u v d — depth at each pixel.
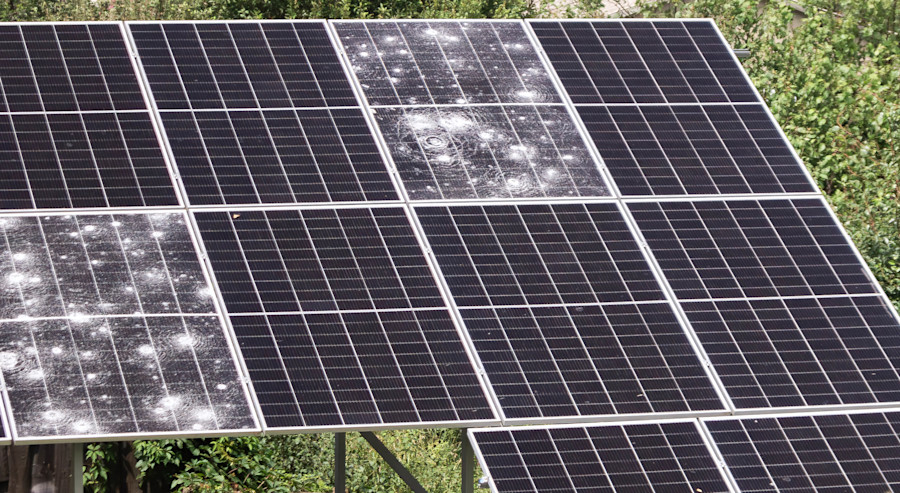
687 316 11.85
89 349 10.35
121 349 10.42
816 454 10.83
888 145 21.98
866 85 23.20
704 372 11.35
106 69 13.26
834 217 13.35
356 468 17.14
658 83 14.73
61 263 11.02
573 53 14.95
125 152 12.33
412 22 14.94
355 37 14.49
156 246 11.41
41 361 10.16
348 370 10.70
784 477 10.57
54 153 12.15
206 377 10.38
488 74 14.36
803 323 12.06
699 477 10.44
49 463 15.56
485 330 11.27
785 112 22.50
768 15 25.19
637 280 12.12
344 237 11.91
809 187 13.73
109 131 12.53
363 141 13.04
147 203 11.85
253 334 10.82
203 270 11.29
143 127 12.66
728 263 12.52
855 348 11.91
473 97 13.95
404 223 12.19
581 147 13.59
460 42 14.79
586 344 11.36
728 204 13.24
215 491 15.91
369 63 14.13
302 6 27.06
